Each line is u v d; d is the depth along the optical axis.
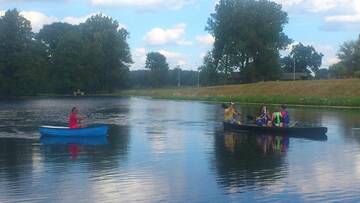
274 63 112.75
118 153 25.19
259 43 110.81
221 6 114.12
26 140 30.89
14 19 118.38
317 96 82.38
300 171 20.38
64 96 121.75
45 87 128.12
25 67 117.50
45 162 22.48
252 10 111.88
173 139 31.17
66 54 130.75
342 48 123.69
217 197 16.33
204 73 126.25
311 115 53.38
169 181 18.53
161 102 89.62
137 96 120.12
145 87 160.25
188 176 19.39
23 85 117.31
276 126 34.41
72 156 24.22
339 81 86.12
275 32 113.25
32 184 17.98
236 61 112.56
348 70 118.00
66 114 56.44
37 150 26.36
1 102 87.62
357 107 68.00
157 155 24.48
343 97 76.00
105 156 24.17
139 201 15.88
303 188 17.45
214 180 18.70
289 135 33.44
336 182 18.38
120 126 41.09
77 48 131.62
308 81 91.81
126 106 75.12
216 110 64.50
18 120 48.03
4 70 116.94
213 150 26.23
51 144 28.88
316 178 19.05
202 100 95.38
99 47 135.62
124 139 31.31
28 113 58.16
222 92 102.75
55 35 142.00
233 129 37.03
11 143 29.38
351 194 16.69
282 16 116.44
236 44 109.81
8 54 117.00
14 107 71.00
